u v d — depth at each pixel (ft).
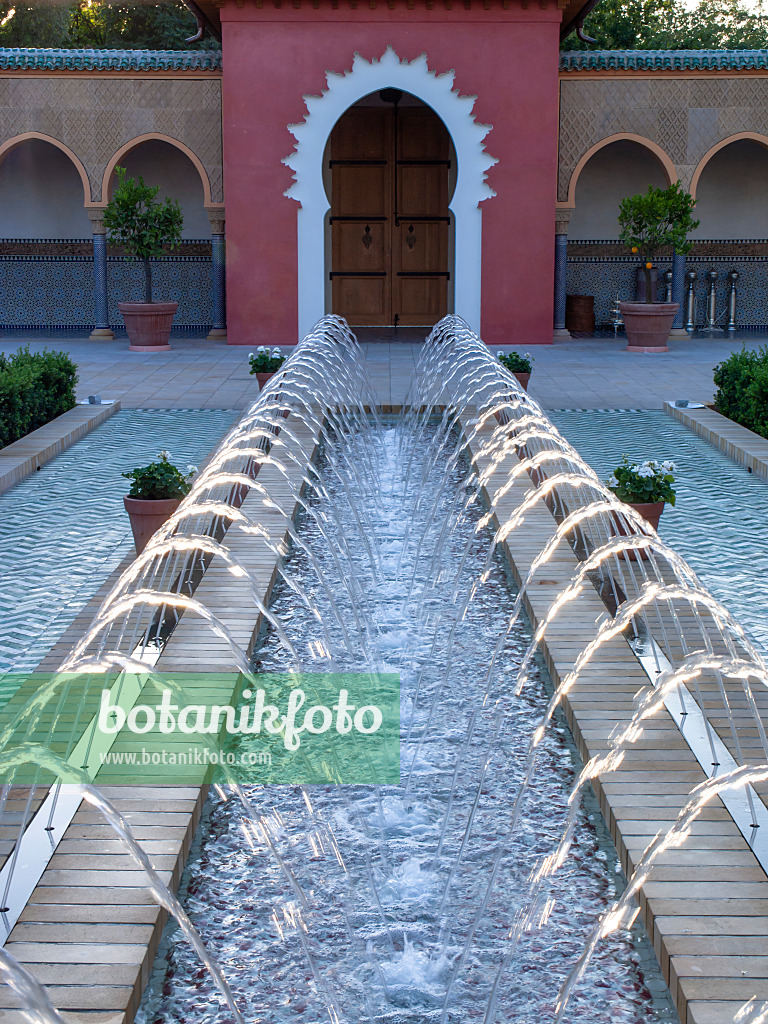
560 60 45.91
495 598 16.65
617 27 85.76
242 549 18.02
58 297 54.29
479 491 22.44
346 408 30.96
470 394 30.71
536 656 14.39
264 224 45.85
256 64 44.70
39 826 9.78
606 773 10.64
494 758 11.80
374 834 10.43
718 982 7.75
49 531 19.92
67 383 31.55
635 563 17.62
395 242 50.83
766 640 14.53
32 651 14.28
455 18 44.55
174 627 14.78
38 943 8.23
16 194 53.11
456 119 45.03
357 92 44.68
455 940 8.96
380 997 8.35
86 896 8.80
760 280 53.88
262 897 9.43
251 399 34.32
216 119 46.80
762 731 10.72
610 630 11.20
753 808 9.98
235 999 8.21
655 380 37.99
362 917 9.22
